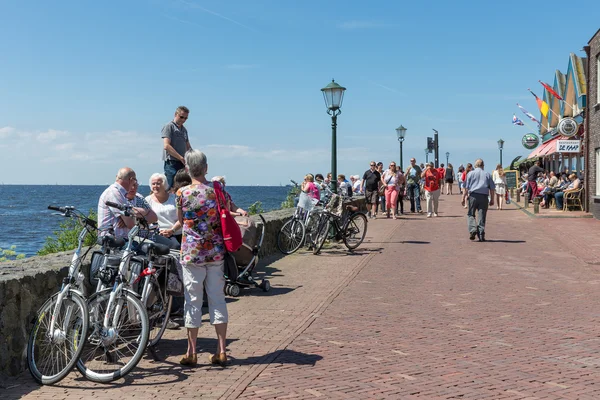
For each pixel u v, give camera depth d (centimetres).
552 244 1508
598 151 2288
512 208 2816
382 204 2502
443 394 496
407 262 1227
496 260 1253
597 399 485
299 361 590
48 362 545
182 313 702
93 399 495
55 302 548
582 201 2488
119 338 556
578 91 2922
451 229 1873
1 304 534
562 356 603
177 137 1023
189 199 579
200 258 576
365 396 492
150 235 691
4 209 7638
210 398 493
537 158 4134
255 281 949
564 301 865
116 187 685
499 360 589
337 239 1379
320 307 829
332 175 1554
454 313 793
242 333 698
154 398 495
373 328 716
